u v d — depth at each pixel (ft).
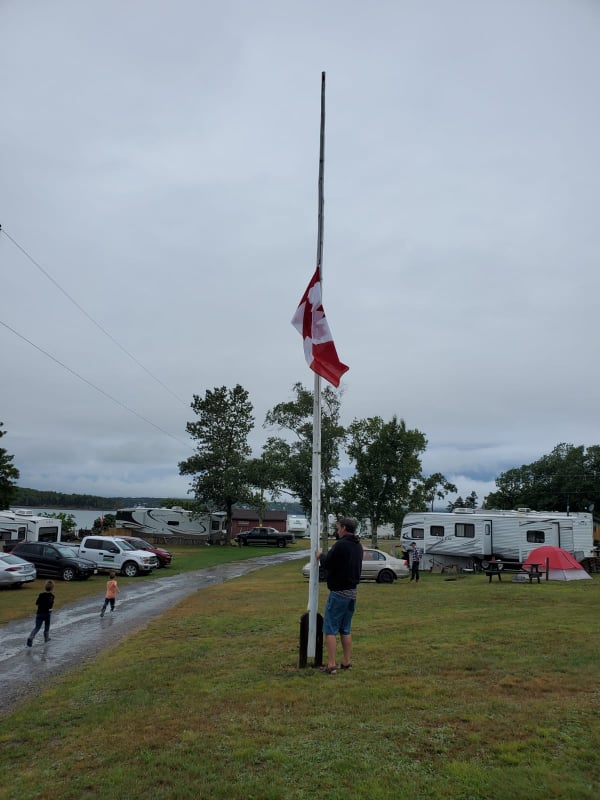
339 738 16.87
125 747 17.25
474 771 14.28
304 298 29.71
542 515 101.55
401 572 76.79
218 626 40.29
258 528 189.26
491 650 28.22
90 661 33.37
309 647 25.76
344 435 149.07
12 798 14.56
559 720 17.62
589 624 35.63
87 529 183.01
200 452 193.88
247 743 16.79
